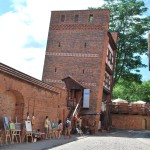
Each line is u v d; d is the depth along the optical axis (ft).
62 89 104.58
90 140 85.56
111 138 99.66
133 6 170.81
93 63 132.36
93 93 129.70
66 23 139.74
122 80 193.36
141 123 202.08
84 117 126.41
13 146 57.77
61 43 138.62
